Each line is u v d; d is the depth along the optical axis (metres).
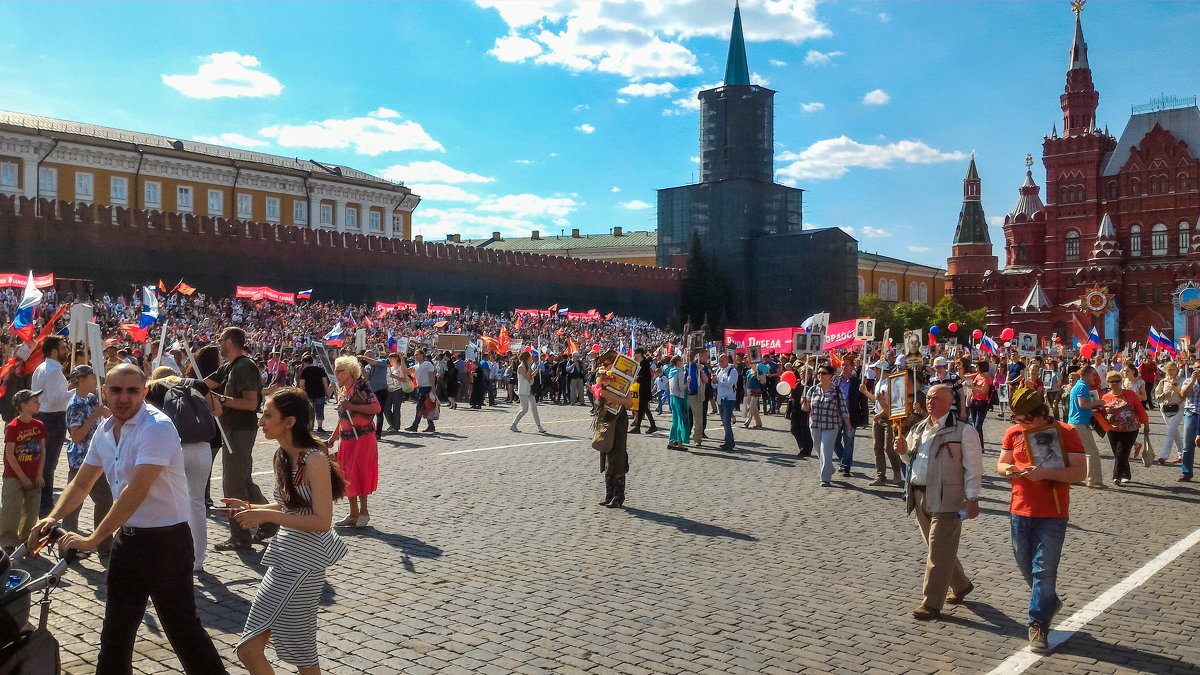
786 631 6.63
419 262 68.75
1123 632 6.71
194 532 7.88
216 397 8.74
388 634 6.43
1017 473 6.54
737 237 100.94
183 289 50.84
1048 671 5.91
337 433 10.02
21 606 4.29
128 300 52.84
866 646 6.34
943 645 6.40
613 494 11.48
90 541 4.52
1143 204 84.12
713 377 28.16
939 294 147.00
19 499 8.78
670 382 18.36
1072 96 90.06
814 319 30.41
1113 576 8.34
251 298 54.91
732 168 105.00
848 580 8.09
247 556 8.59
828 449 13.52
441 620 6.77
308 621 4.82
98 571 8.10
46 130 61.28
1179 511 11.80
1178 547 9.59
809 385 16.89
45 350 10.09
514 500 11.82
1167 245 82.81
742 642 6.37
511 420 24.47
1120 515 11.50
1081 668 5.98
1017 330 88.44
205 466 7.95
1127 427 13.95
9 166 60.50
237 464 8.86
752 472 14.88
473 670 5.77
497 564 8.45
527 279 76.62
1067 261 88.88
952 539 7.01
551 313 71.44
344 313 56.38
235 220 58.53
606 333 65.75
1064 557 9.10
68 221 50.84
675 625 6.72
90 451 4.93
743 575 8.20
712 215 102.88
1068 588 7.92
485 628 6.59
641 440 19.91
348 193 79.50
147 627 6.53
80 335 11.89
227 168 71.12
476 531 9.88
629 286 86.94
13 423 8.77
